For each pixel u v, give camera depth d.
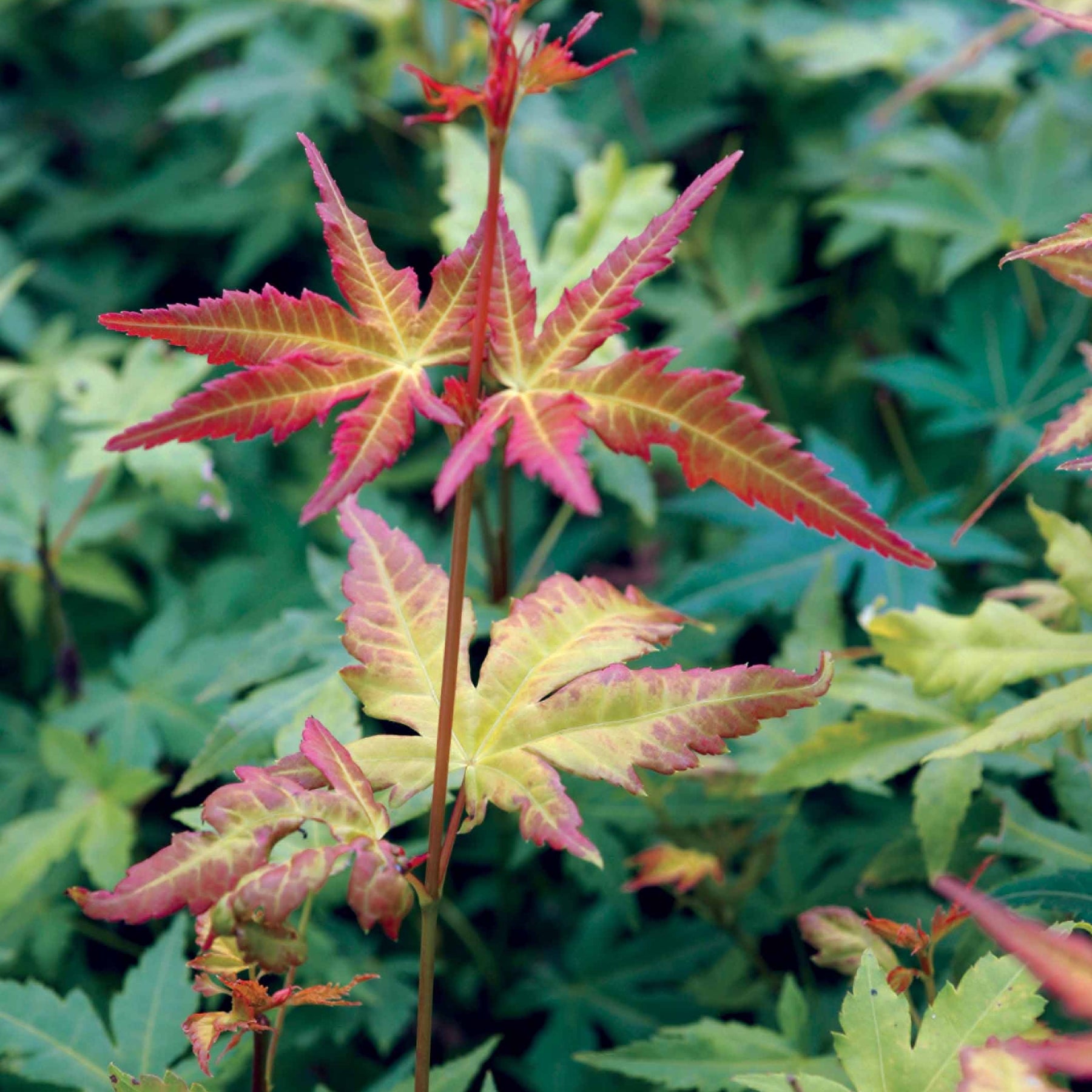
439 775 0.53
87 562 0.95
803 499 0.50
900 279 1.06
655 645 0.55
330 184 0.53
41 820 0.72
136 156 1.27
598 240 0.75
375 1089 0.63
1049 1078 0.55
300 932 0.59
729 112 1.08
